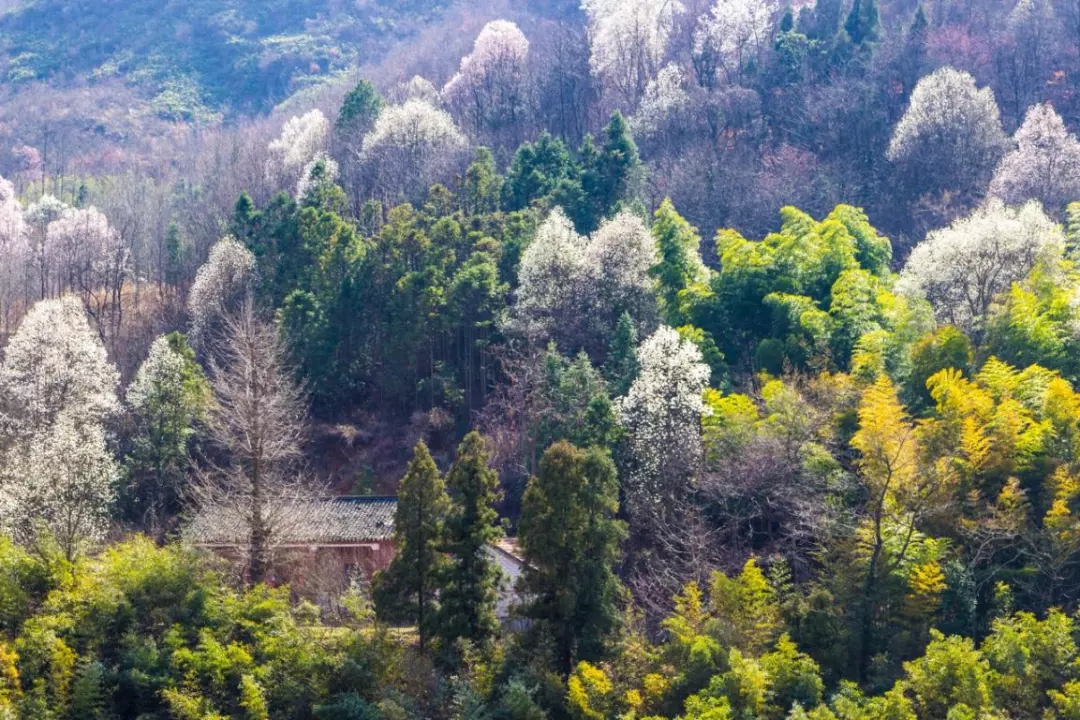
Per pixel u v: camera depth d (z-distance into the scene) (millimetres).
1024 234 66125
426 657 46281
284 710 43844
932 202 91500
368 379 79750
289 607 48969
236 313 78875
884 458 47469
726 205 92250
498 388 72750
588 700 43031
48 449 56344
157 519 63094
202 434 66250
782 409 54469
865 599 46000
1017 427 49312
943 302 67062
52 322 69062
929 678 41188
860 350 59750
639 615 47562
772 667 42844
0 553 47562
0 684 42125
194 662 43875
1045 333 57188
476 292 75750
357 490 71750
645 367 59500
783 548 51500
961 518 47812
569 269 73625
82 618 45312
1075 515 46156
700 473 54250
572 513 46281
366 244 83875
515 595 51156
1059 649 41844
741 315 67312
